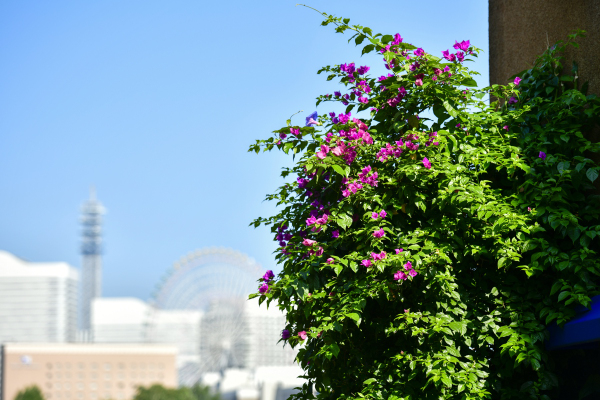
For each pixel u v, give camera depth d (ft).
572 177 12.94
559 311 11.93
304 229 13.84
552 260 11.95
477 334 12.17
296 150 13.89
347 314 11.32
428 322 11.80
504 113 14.82
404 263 11.60
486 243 12.53
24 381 380.17
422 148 12.85
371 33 13.56
